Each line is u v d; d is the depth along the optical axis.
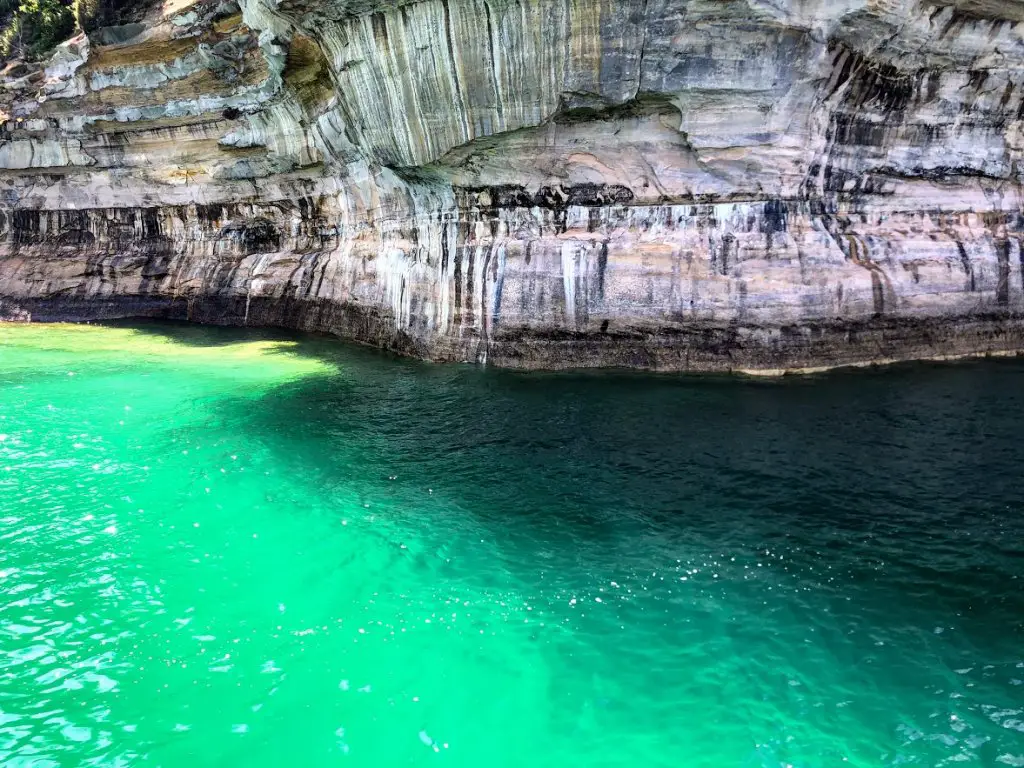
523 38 11.30
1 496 8.11
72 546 6.95
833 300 12.44
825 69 11.49
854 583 6.15
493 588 6.24
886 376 12.18
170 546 7.00
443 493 8.21
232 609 5.93
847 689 4.92
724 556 6.64
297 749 4.45
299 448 9.77
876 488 7.94
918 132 12.96
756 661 5.21
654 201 12.73
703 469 8.59
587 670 5.17
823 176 12.55
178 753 4.39
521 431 10.14
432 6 11.48
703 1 10.59
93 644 5.42
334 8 12.26
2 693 4.84
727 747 4.46
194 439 10.15
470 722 4.69
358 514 7.71
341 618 5.81
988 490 7.82
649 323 12.70
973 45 12.17
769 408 10.65
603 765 4.34
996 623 5.56
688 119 11.75
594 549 6.86
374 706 4.83
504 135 12.37
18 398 12.32
